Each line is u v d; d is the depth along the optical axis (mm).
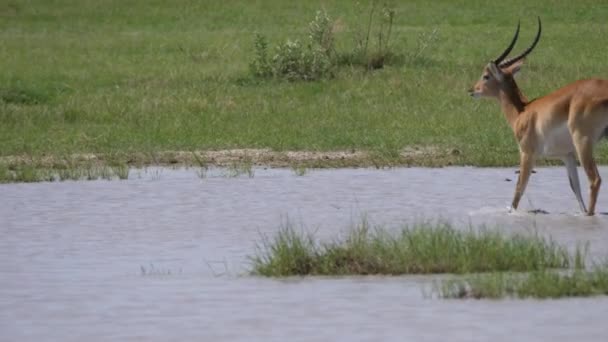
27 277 32906
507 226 39875
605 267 31125
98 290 31141
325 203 44906
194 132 60875
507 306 28312
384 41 92125
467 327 26516
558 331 26031
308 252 34031
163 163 55688
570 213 42719
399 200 45375
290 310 28531
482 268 32250
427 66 80562
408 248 33375
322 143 57594
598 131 41438
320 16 80812
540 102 42562
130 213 43375
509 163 53844
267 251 35562
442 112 64312
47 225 41188
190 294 30500
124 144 58812
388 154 55125
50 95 73438
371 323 27094
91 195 47406
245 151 57281
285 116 64562
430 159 54625
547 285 29375
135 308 29094
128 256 35781
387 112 64750
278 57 76438
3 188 49562
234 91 72438
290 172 52750
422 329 26469
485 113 63594
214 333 26609
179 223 41281
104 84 78562
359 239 34156
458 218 41594
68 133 61219
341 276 32375
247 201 45562
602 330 26047
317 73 75375
